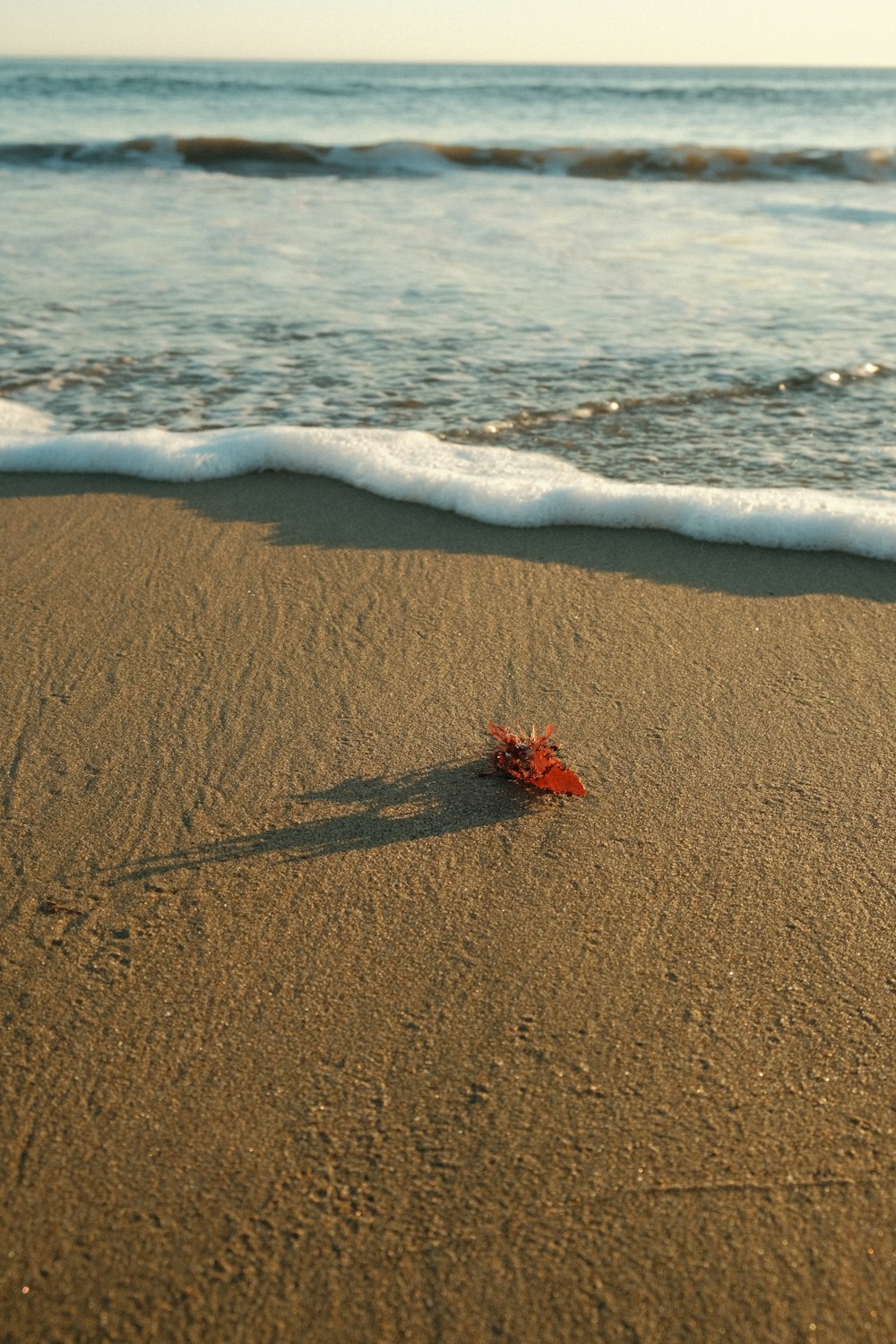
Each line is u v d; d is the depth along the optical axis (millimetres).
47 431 5391
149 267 8883
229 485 4777
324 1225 1697
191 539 4188
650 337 7125
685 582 3887
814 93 39531
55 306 7668
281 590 3783
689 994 2137
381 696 3150
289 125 23328
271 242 9922
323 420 5566
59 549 4090
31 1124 1854
